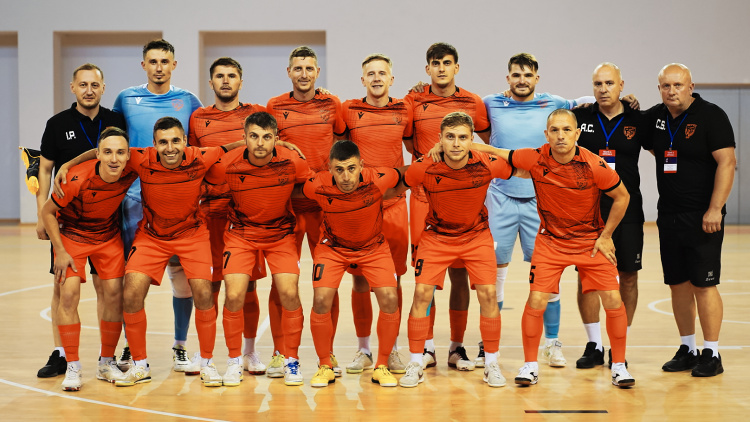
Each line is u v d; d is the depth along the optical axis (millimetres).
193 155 4094
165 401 3807
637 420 3467
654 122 4543
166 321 6082
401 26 14594
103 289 4348
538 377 4309
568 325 5832
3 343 5152
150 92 4719
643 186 14633
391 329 4191
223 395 3928
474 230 4254
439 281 4254
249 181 4121
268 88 15336
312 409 3662
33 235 13406
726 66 14422
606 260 4160
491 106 4883
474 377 4340
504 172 4188
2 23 14852
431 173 4121
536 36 14453
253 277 4469
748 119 14797
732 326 5645
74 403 3768
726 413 3572
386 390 4031
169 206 4109
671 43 14398
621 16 14375
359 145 4684
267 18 14781
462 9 14484
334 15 14688
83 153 4234
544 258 4211
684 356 4469
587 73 14492
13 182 15820
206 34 15211
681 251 4449
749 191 15117
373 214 4145
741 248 11266
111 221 4250
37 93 14969
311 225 4680
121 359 4609
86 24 14836
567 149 3975
